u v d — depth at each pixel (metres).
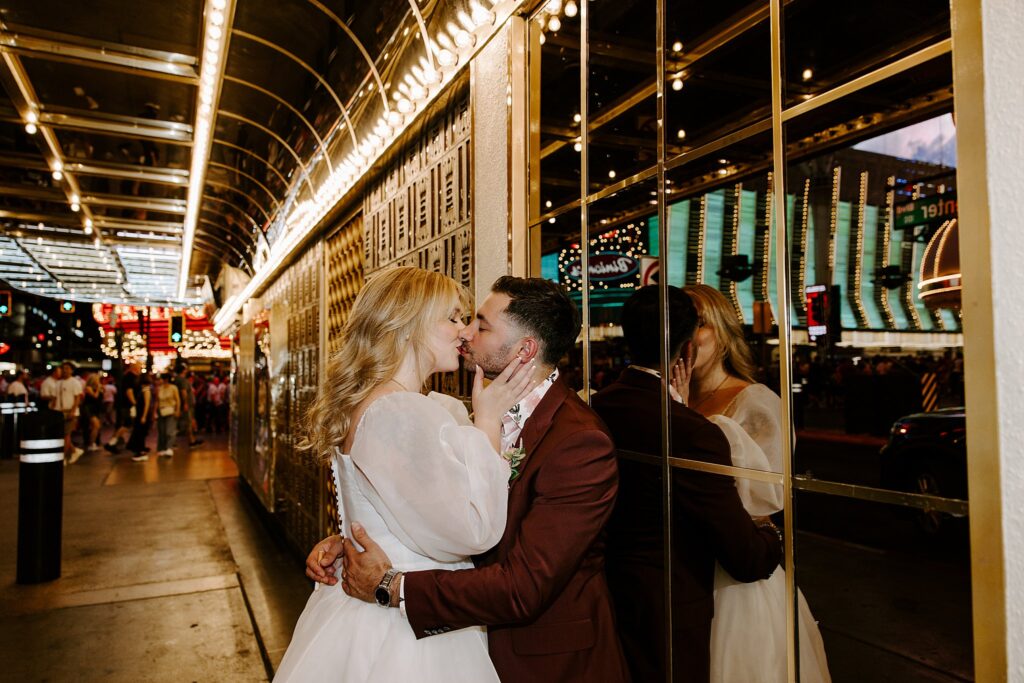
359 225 4.52
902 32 1.08
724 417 1.44
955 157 0.98
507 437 1.72
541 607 1.41
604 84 1.89
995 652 0.90
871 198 1.10
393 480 1.44
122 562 5.71
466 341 1.74
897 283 1.05
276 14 3.68
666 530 1.62
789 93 1.29
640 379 1.73
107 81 5.02
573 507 1.46
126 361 29.11
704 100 1.52
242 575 5.42
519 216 2.29
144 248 11.38
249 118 5.37
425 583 1.43
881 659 1.08
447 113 2.92
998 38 0.92
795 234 1.26
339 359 1.64
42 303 33.41
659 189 1.66
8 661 3.74
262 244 7.96
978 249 0.93
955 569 0.97
